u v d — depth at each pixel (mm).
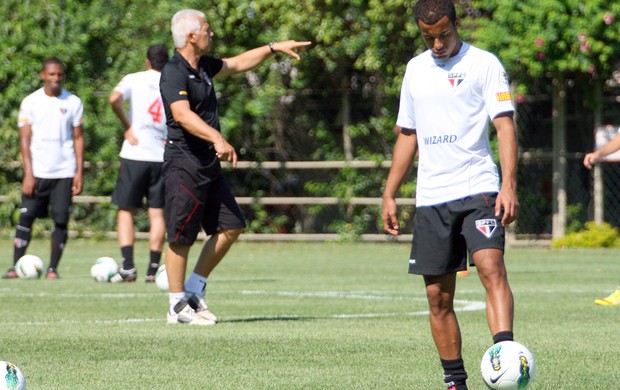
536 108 78500
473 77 20281
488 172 20266
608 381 22094
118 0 83875
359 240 82188
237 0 80625
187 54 32406
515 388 18547
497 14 74125
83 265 63188
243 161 84062
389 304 39719
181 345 27656
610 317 34875
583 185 77750
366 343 28047
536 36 73062
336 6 78688
